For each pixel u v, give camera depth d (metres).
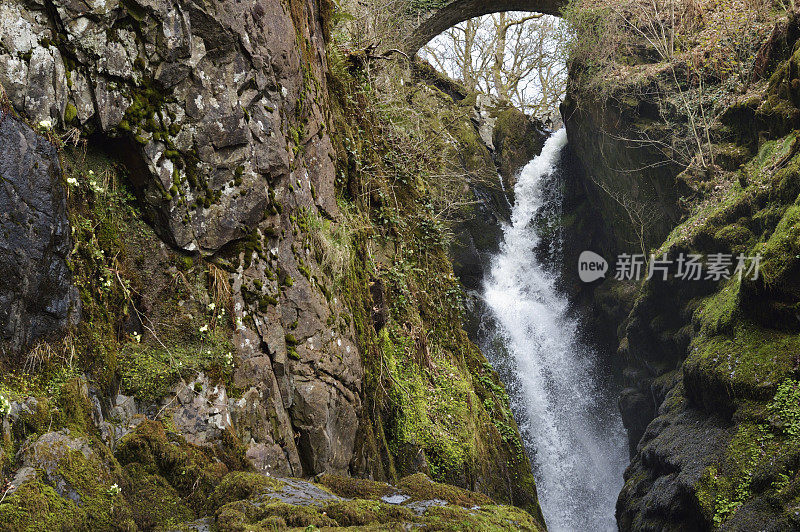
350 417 4.67
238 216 3.80
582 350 14.00
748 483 6.55
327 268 4.91
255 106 4.04
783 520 5.96
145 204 3.46
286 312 4.16
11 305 2.62
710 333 8.32
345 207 6.02
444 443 6.30
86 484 2.62
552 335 14.30
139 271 3.38
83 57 3.16
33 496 2.37
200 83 3.61
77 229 3.07
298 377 4.16
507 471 7.52
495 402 8.15
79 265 3.04
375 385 5.68
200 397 3.34
